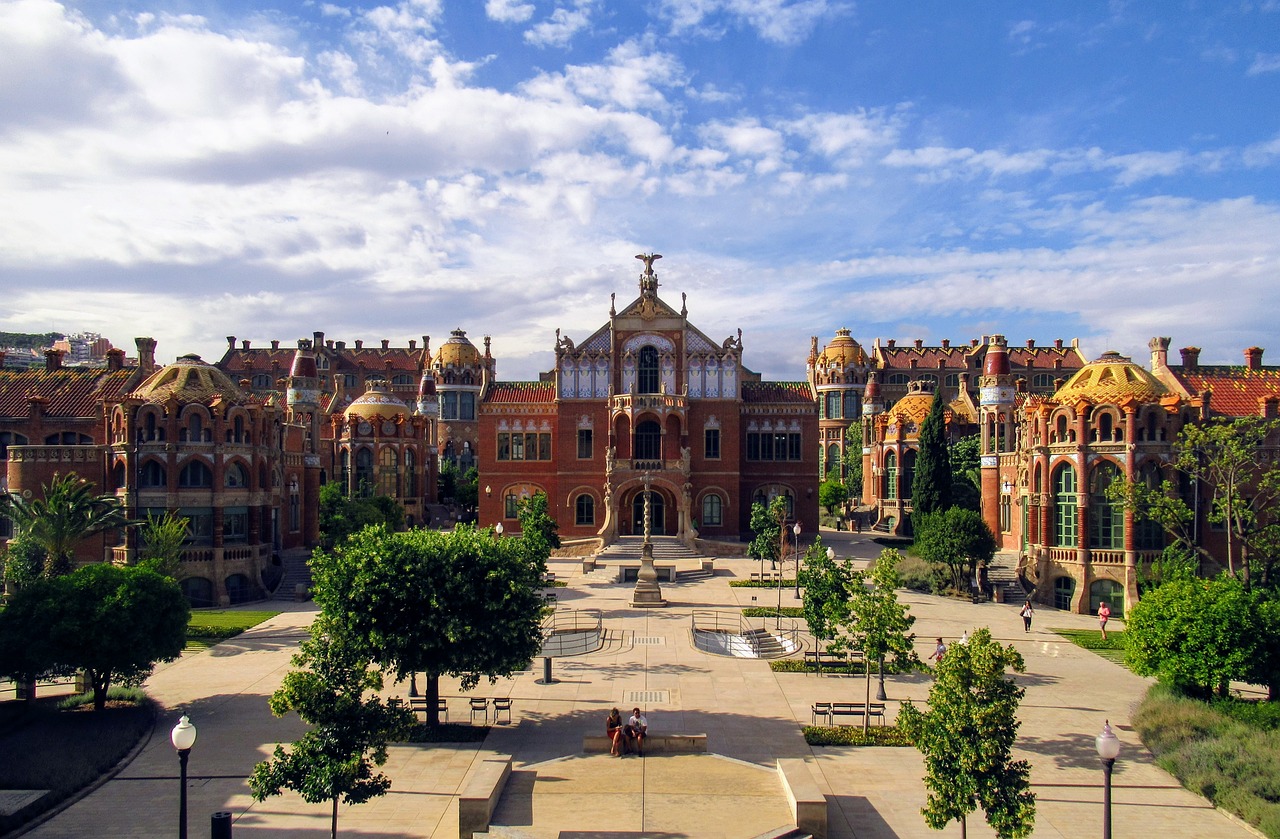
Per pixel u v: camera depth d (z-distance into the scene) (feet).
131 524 186.29
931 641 167.94
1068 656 159.02
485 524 307.17
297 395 339.98
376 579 107.96
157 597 125.39
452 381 453.17
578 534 298.76
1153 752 109.29
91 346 572.10
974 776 77.00
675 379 300.61
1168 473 207.41
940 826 78.54
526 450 308.60
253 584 216.33
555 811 86.22
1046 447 219.20
